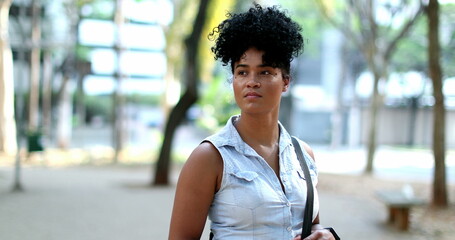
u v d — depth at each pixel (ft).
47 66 85.76
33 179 50.47
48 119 87.56
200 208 6.73
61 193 41.52
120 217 31.86
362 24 60.54
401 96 120.06
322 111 131.95
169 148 49.03
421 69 105.09
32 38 65.77
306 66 127.75
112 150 90.02
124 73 79.77
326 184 51.52
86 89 102.12
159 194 42.39
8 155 73.51
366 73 118.21
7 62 74.69
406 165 81.10
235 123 7.27
